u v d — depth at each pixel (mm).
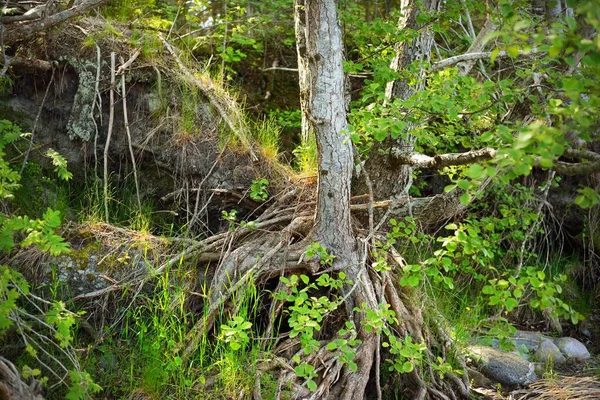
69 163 4926
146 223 4664
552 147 2527
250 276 4172
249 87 6766
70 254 4266
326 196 4164
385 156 4836
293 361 3969
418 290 4652
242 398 3799
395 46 4945
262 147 5211
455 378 4309
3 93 4828
